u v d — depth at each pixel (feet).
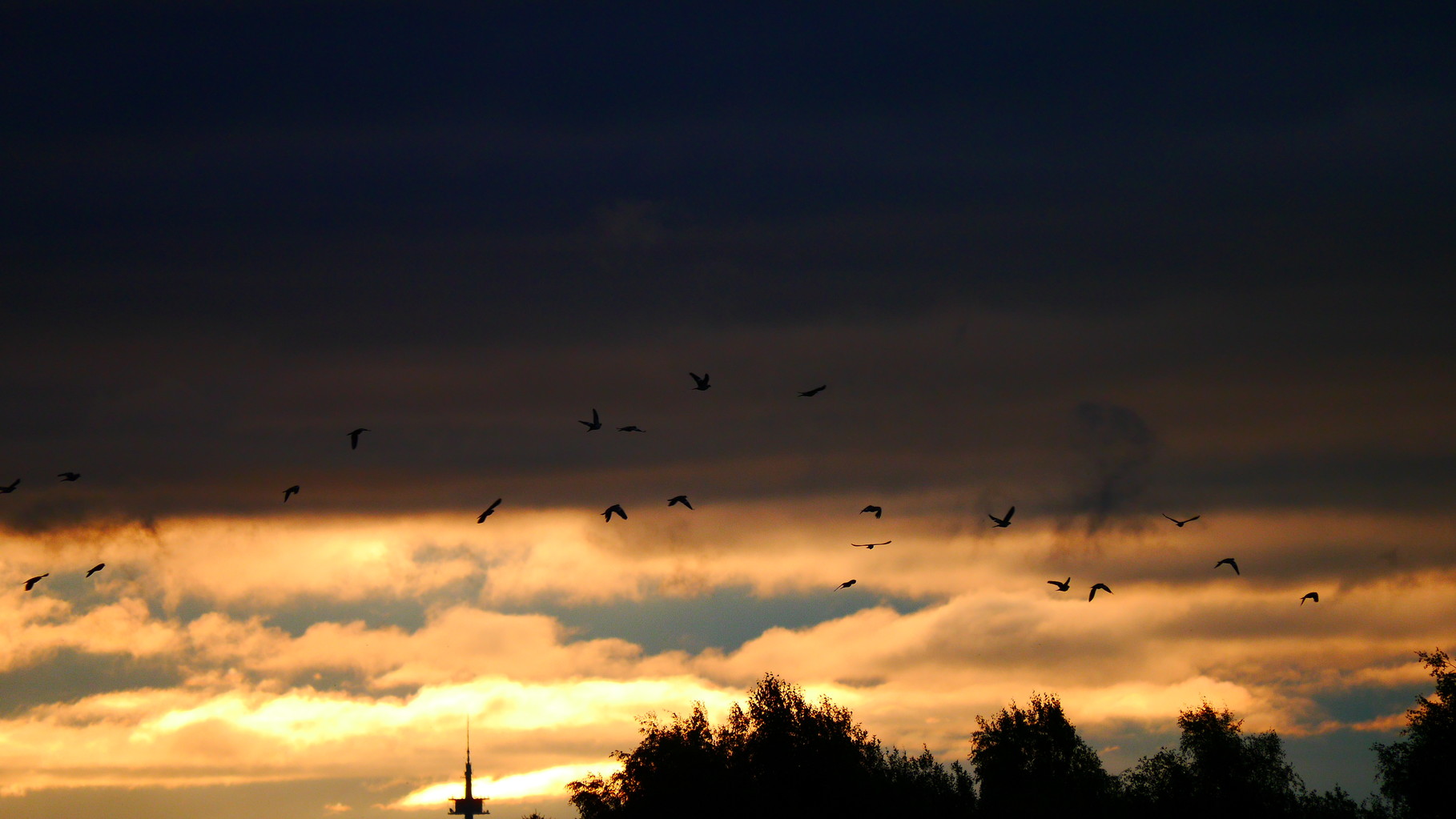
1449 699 289.74
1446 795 279.49
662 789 257.14
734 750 270.05
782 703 276.00
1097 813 287.89
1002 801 287.69
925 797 276.00
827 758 267.18
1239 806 295.07
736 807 255.09
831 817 256.93
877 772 276.00
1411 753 290.15
